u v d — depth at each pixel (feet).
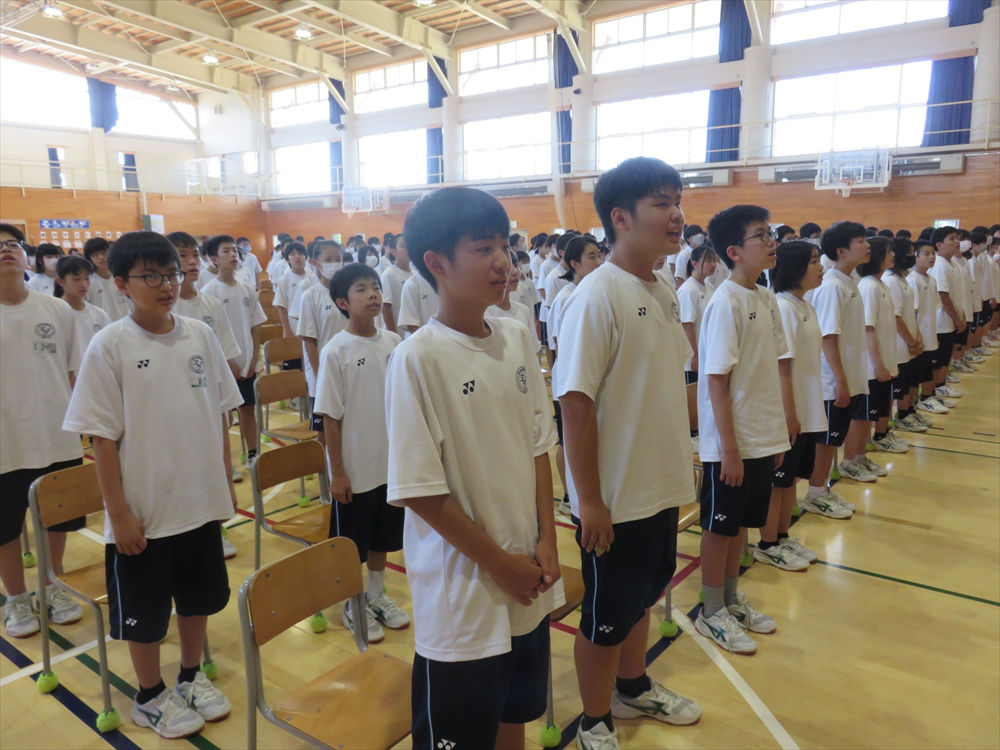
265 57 50.49
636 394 5.40
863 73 35.37
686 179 38.47
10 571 8.40
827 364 11.04
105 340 5.99
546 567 4.28
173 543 6.35
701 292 14.12
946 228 18.19
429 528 4.14
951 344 18.69
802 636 7.95
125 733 6.54
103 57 47.42
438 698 4.12
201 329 6.70
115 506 5.96
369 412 8.04
